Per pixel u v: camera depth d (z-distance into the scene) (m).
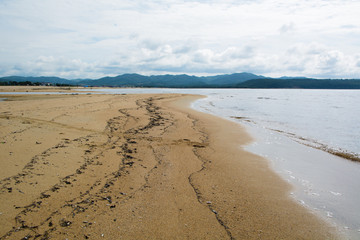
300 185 6.57
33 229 3.91
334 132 14.54
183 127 13.62
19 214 4.27
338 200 5.75
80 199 4.98
